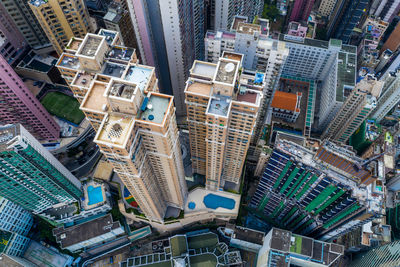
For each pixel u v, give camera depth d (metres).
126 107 101.25
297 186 157.50
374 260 164.12
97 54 121.62
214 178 171.75
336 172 139.25
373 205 130.88
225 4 181.12
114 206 196.88
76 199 188.12
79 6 163.12
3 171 138.00
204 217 189.75
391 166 173.00
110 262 198.75
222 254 185.75
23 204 171.62
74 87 129.50
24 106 175.25
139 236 198.75
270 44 142.50
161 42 178.38
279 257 162.62
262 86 120.94
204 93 119.69
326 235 179.38
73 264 196.75
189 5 167.38
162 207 174.62
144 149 121.44
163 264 181.00
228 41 144.75
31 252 193.50
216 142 134.12
